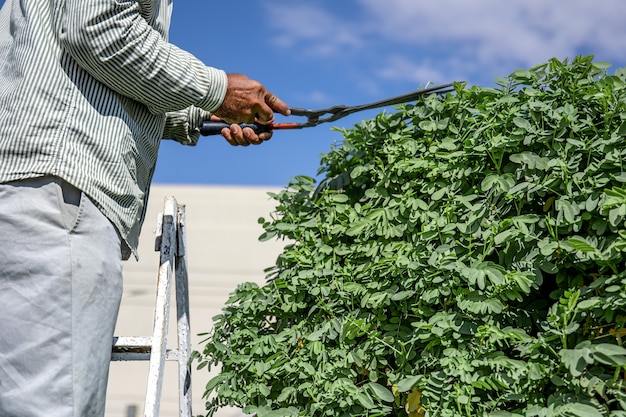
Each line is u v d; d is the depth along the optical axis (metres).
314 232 2.62
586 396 1.92
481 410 2.02
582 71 2.25
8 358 1.93
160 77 2.09
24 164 1.98
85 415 1.98
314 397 2.29
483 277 2.08
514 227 2.14
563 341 1.94
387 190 2.54
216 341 2.60
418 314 2.25
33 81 2.00
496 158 2.25
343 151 2.71
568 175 2.09
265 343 2.47
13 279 1.95
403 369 2.24
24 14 2.08
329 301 2.45
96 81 2.07
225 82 2.26
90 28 1.97
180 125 2.63
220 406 2.56
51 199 1.98
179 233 2.73
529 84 2.30
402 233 2.38
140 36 2.04
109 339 2.07
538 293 2.22
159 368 2.31
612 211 1.96
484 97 2.41
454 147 2.35
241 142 2.63
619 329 1.95
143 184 2.26
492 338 2.04
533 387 2.00
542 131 2.18
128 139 2.12
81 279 1.98
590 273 2.07
